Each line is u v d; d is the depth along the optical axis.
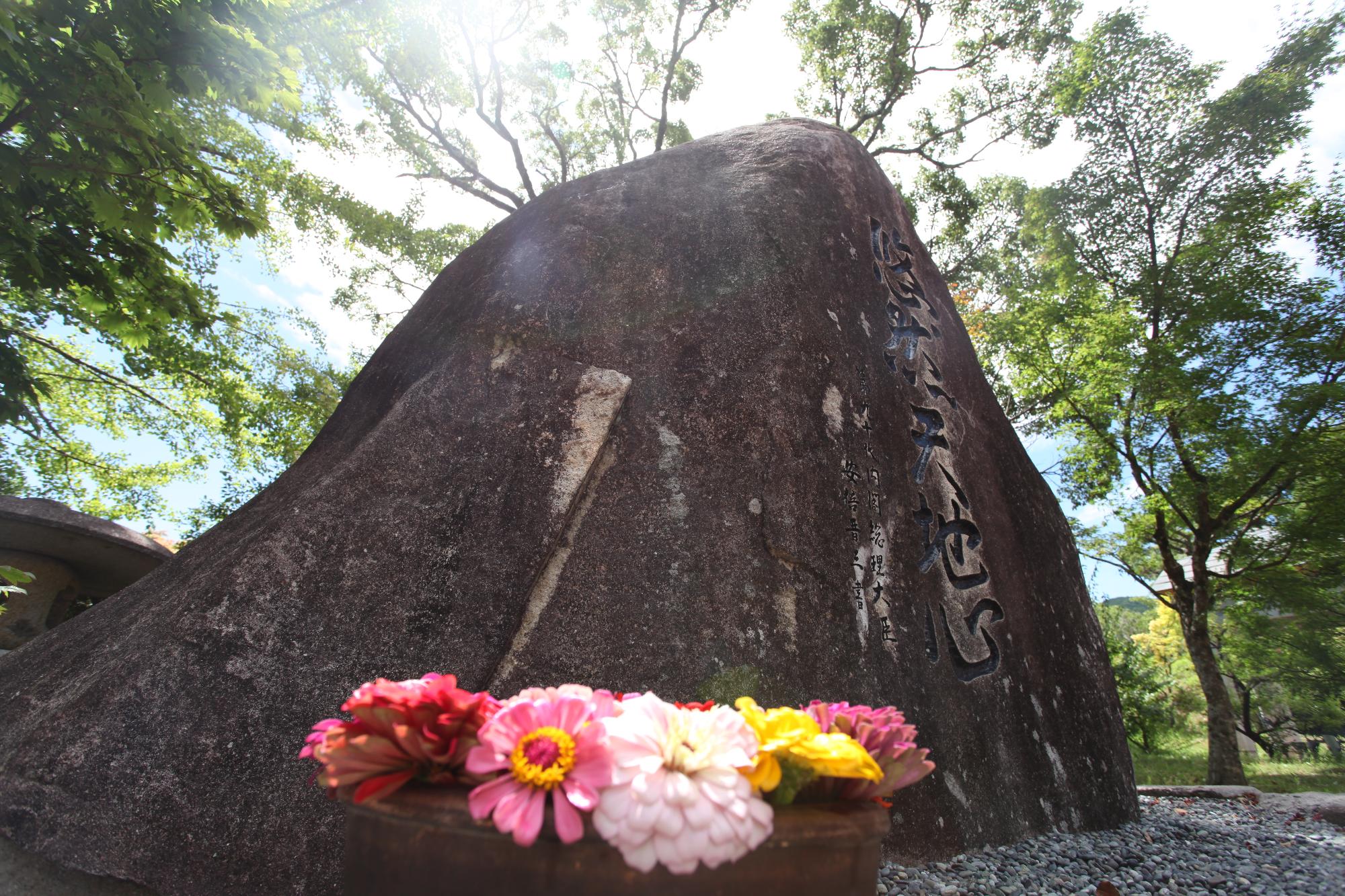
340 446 3.45
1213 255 10.34
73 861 1.96
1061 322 11.05
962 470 4.07
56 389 9.89
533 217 3.79
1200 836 3.94
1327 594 10.78
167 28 4.46
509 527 2.72
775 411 3.22
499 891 0.96
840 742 1.11
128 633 2.46
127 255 5.33
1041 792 3.50
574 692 1.12
